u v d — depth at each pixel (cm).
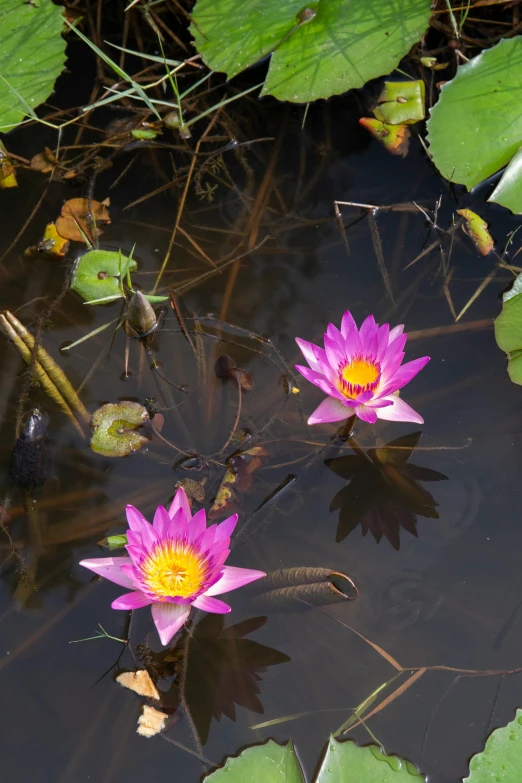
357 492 224
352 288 273
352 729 183
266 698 188
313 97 299
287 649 197
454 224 288
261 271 280
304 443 234
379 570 208
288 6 308
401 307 266
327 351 225
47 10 320
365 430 239
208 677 192
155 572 188
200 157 318
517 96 281
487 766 169
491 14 344
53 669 193
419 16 305
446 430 235
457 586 205
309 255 285
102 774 177
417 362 216
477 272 275
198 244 291
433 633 198
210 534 187
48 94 308
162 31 348
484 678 190
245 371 248
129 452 231
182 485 223
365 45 301
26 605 203
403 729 182
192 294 274
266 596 204
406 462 230
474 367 248
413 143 313
